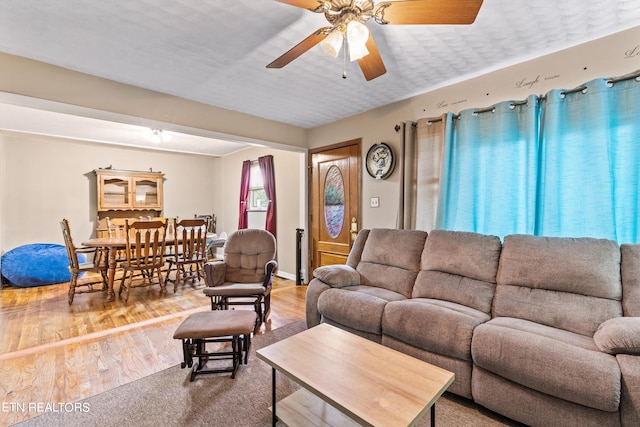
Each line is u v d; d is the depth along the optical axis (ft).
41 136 15.67
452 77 9.27
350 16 4.67
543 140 7.77
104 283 13.19
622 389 4.23
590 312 5.71
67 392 6.15
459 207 9.34
